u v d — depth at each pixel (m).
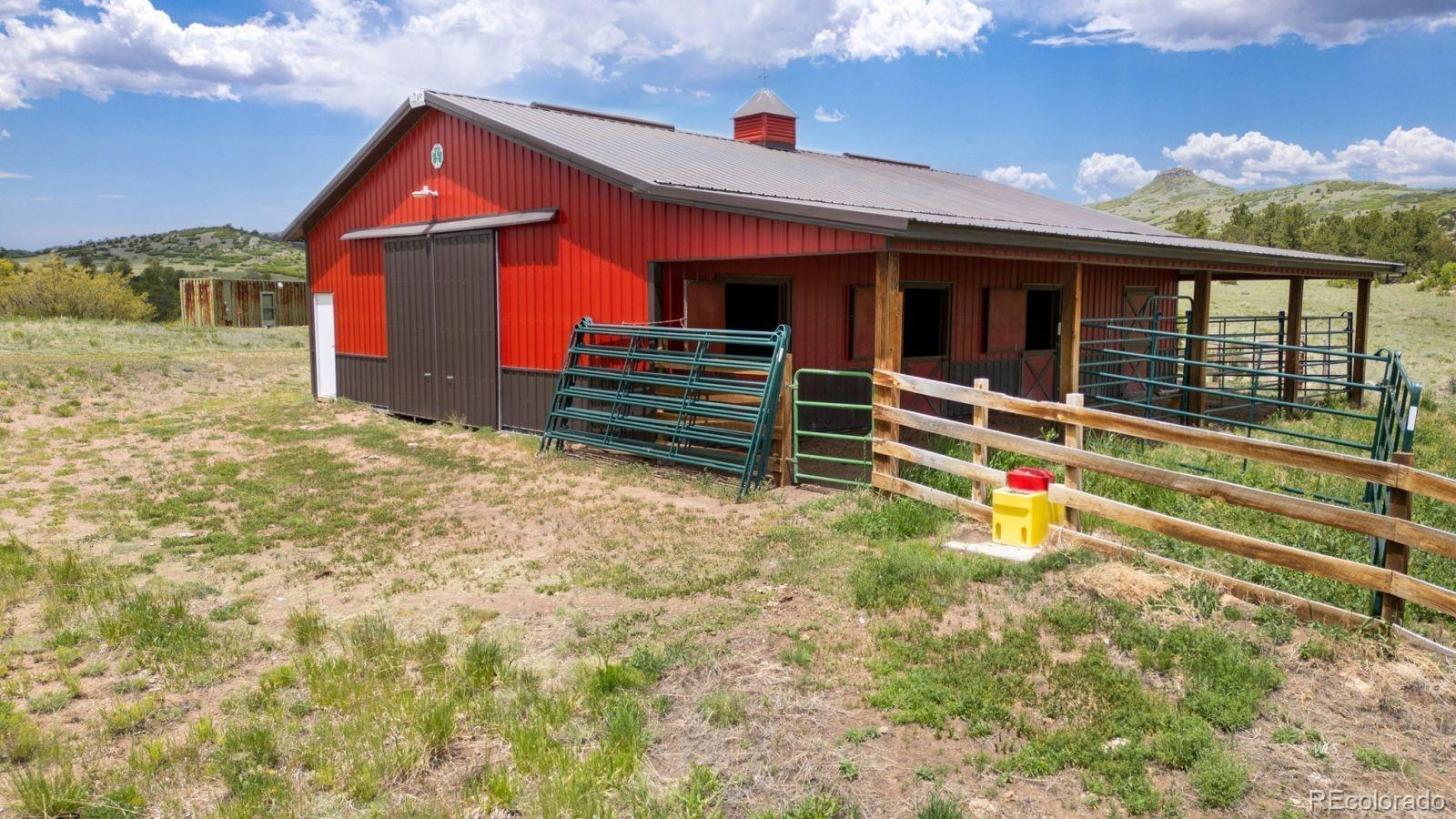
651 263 11.34
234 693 5.21
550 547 7.92
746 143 17.23
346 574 7.32
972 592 6.26
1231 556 6.66
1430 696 4.86
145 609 6.32
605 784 4.14
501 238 13.49
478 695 5.02
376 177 16.05
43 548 8.01
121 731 4.77
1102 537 7.21
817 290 13.67
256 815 3.96
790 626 5.86
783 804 4.04
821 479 9.42
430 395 15.02
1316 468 5.65
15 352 19.69
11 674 5.44
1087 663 5.11
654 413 11.50
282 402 17.20
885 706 4.82
